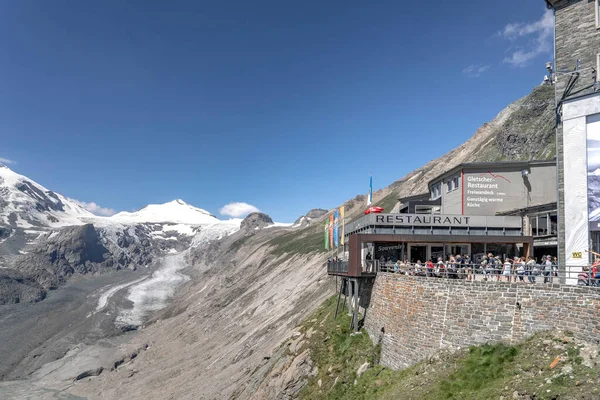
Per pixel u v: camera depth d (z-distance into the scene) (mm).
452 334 22844
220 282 150375
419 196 49281
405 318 26172
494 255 31344
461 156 119125
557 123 26188
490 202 36562
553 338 19156
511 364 19438
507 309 21141
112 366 89875
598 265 19719
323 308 45688
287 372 34656
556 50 27047
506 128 94500
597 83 24938
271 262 132750
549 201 36500
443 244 31672
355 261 31391
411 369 24016
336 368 30500
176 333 102562
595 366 16797
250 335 65938
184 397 53750
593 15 25656
